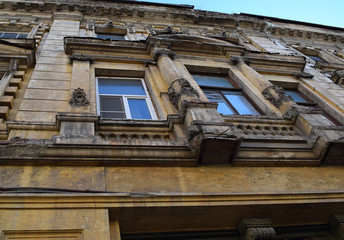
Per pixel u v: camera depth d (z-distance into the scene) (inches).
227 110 449.7
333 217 283.0
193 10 888.3
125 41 523.5
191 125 291.9
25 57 430.9
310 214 277.9
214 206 242.4
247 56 589.3
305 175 303.4
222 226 259.3
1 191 216.8
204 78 526.9
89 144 257.9
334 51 962.7
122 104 406.9
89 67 446.0
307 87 569.3
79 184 236.8
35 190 223.0
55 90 379.9
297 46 910.4
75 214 211.5
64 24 668.7
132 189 244.4
